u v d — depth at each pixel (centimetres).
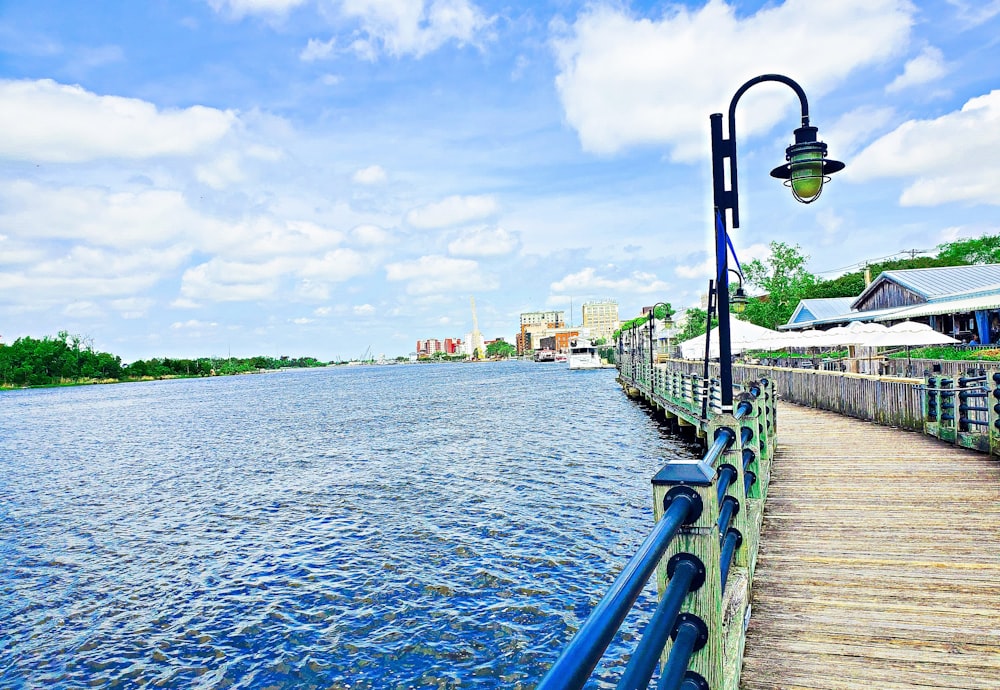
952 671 412
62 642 1022
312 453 2809
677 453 2298
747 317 5972
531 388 7225
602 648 133
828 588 554
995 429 1080
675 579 236
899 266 6706
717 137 806
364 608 1073
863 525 732
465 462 2312
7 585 1276
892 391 1541
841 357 3294
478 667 884
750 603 528
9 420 6300
